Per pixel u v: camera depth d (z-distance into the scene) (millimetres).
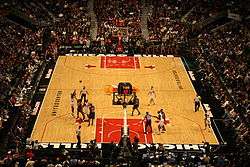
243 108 36281
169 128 35312
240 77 41688
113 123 35781
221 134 34562
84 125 35438
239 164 29031
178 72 47406
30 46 49969
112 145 31500
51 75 45594
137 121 36250
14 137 32594
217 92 40938
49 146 32125
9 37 49438
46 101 39531
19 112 36094
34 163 28625
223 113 37500
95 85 43250
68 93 41281
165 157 29688
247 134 32625
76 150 31578
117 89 41438
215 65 46344
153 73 46906
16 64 44469
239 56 46906
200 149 32219
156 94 41469
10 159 28953
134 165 29156
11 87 40344
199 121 36562
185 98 40844
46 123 35656
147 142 33031
